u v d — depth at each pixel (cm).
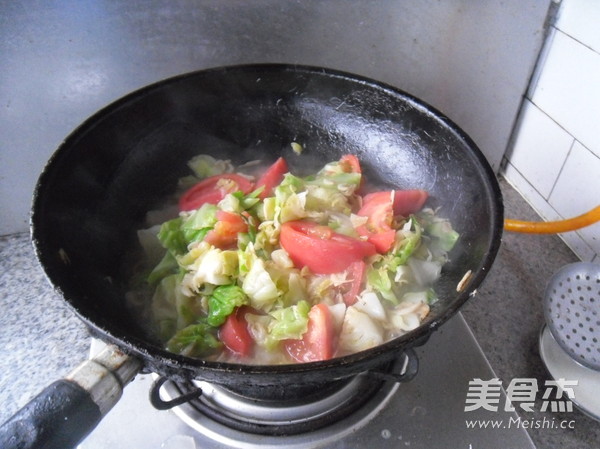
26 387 80
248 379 50
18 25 80
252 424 72
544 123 103
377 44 96
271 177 90
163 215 87
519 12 93
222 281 72
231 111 90
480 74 102
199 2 85
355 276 75
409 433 73
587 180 96
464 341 83
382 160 91
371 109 88
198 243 79
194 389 72
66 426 49
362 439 72
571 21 91
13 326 89
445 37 96
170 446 71
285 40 93
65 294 54
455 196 80
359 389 75
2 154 93
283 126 93
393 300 73
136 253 80
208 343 69
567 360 83
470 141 76
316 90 89
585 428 77
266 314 71
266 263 74
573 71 93
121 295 74
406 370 69
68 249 66
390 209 81
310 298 74
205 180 89
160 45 88
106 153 77
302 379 51
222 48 92
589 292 86
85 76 88
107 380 52
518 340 88
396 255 77
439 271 77
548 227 96
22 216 103
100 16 82
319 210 83
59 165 68
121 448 71
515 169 115
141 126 82
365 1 90
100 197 77
